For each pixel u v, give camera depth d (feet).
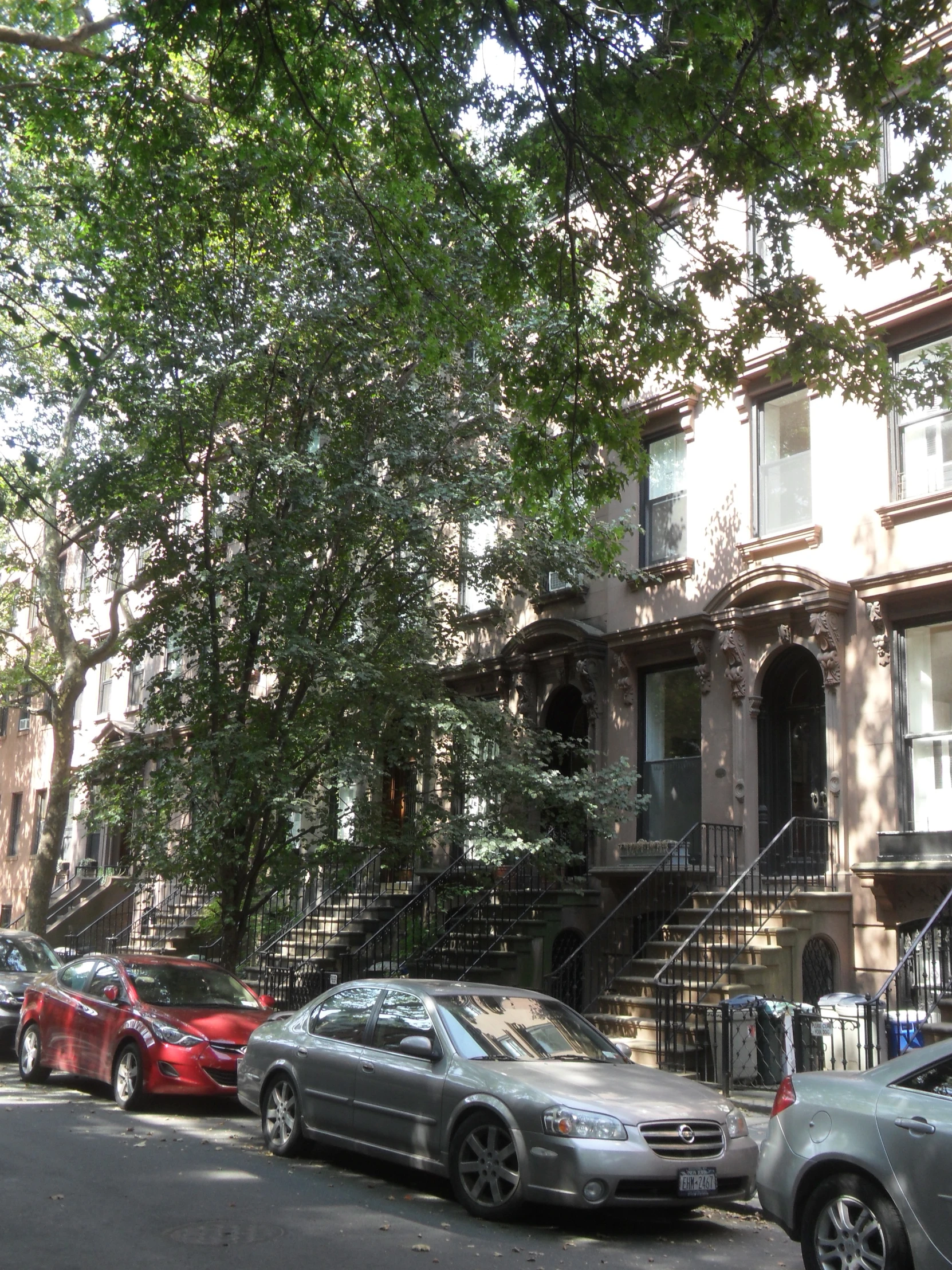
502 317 46.42
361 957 60.39
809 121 33.35
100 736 93.30
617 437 38.17
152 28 34.45
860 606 48.62
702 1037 42.22
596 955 55.21
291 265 48.91
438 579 54.75
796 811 51.85
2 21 47.75
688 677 56.65
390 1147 28.60
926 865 43.45
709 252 36.63
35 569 73.26
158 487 51.88
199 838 48.91
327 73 39.91
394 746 49.98
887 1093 20.79
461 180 36.06
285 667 50.26
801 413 52.70
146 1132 34.91
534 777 49.88
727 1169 25.57
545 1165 24.79
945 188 36.11
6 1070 48.62
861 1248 20.26
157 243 45.47
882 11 30.40
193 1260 21.80
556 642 61.82
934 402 39.34
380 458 50.29
